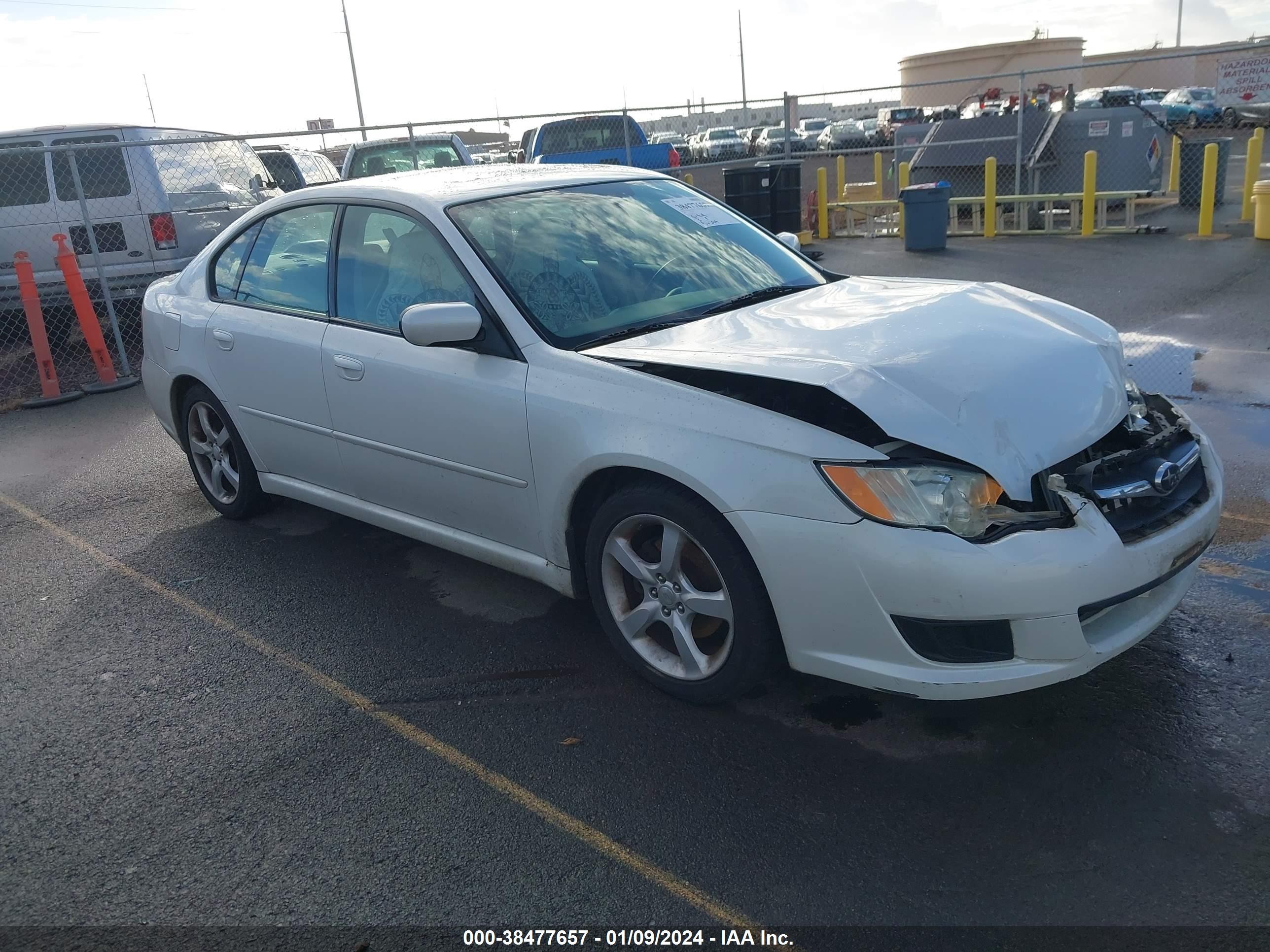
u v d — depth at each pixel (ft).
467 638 12.48
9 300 30.12
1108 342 10.88
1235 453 16.58
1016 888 7.82
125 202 30.14
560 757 9.93
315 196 14.12
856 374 9.26
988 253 41.73
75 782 10.05
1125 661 10.84
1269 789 8.68
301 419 14.03
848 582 8.81
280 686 11.64
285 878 8.52
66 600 14.29
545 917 7.91
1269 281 30.35
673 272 12.55
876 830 8.57
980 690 8.70
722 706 10.59
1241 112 87.30
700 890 8.07
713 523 9.61
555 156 51.13
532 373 10.98
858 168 93.56
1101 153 47.11
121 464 20.77
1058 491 8.86
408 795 9.50
